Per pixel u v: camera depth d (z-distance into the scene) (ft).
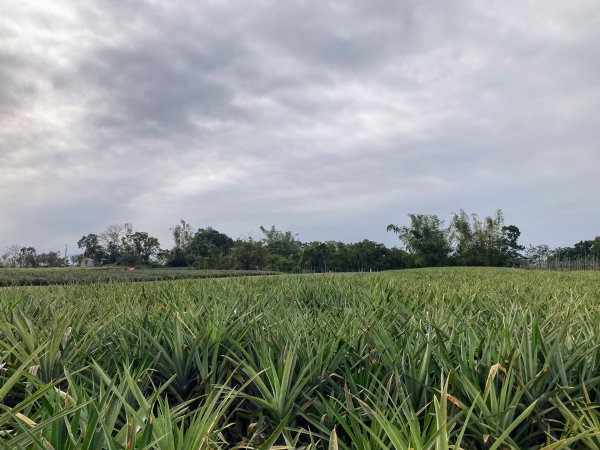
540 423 6.50
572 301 14.34
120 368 8.58
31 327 9.37
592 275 46.50
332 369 7.94
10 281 49.85
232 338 9.32
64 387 8.05
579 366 7.64
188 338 9.28
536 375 7.06
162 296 17.57
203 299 15.34
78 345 8.84
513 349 6.89
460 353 7.53
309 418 6.50
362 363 8.16
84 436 4.66
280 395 6.86
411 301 14.82
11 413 4.96
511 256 153.07
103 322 10.21
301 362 8.16
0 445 4.50
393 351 7.99
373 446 5.30
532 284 26.66
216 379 8.47
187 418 7.29
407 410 5.84
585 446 6.06
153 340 8.73
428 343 7.40
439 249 141.49
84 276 57.16
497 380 6.96
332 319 11.43
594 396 7.51
